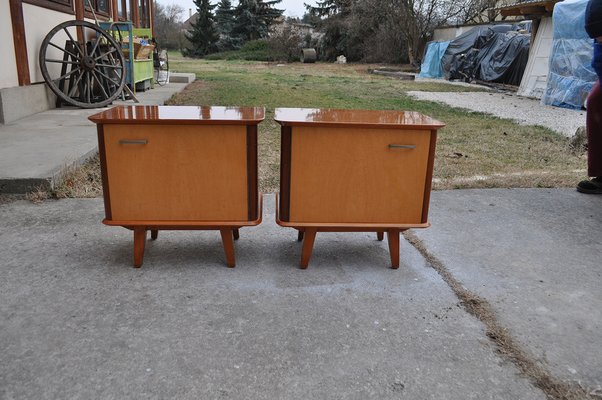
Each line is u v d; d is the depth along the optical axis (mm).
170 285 2555
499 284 2664
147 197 2621
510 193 4234
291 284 2604
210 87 12062
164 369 1910
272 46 30641
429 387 1858
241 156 2578
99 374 1872
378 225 2689
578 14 9844
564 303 2488
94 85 7973
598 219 3678
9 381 1819
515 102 11203
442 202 3957
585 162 5449
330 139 2561
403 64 26047
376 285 2619
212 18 40344
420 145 2602
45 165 4133
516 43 14930
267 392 1809
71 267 2711
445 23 24750
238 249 3025
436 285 2637
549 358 2049
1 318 2203
